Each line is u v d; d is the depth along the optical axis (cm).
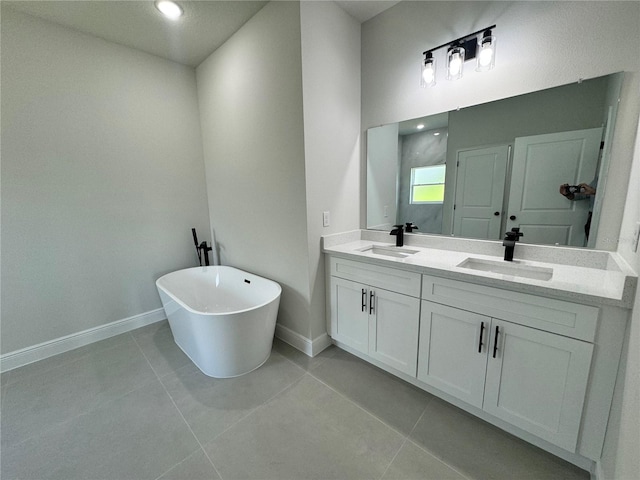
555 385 116
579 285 111
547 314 114
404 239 213
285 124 191
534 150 152
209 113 267
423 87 182
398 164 208
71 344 225
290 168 194
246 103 219
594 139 134
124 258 249
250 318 179
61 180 212
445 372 153
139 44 231
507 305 125
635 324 88
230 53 224
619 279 103
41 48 195
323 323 217
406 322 166
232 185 254
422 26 182
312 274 201
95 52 218
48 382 184
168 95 261
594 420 109
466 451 130
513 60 152
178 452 132
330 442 136
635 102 122
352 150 220
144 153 252
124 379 186
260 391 172
